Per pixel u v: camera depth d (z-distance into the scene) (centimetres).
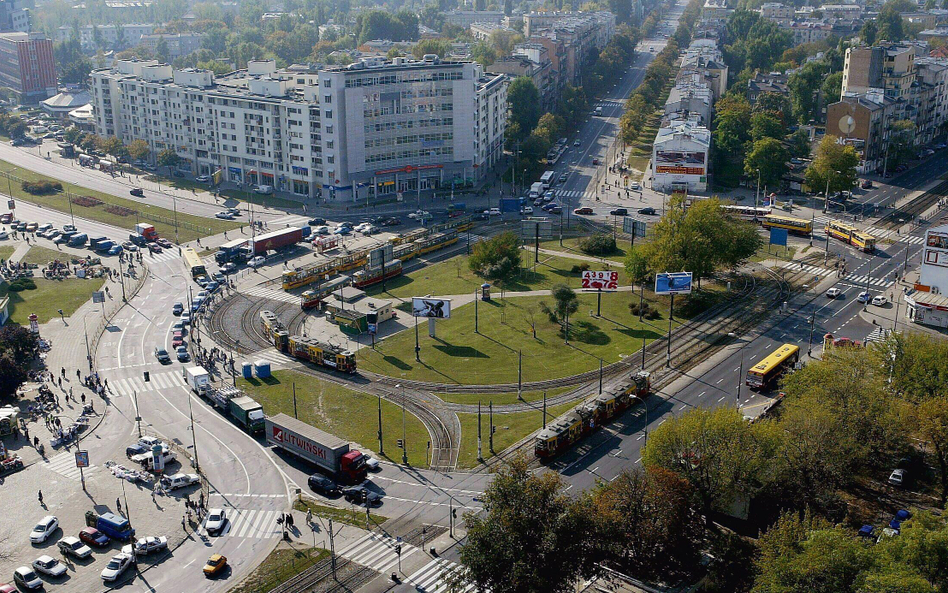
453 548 16012
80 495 17750
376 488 17912
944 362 18962
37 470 18650
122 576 15400
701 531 15875
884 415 17512
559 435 18838
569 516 14175
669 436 16438
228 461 19025
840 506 16725
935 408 16750
